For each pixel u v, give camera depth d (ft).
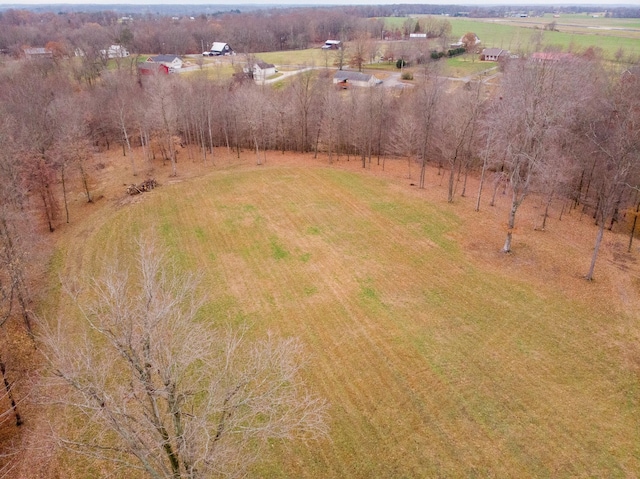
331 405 75.31
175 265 119.65
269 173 191.52
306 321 96.94
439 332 92.43
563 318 95.91
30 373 81.92
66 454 68.28
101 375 51.29
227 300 104.58
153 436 48.55
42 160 148.05
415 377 80.69
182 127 224.33
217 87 247.70
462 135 150.61
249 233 137.59
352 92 227.61
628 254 123.54
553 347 87.45
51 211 148.15
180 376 51.90
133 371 46.09
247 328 87.04
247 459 60.39
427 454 66.49
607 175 137.49
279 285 110.63
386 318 97.19
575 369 81.82
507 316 96.94
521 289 106.52
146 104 209.67
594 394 76.38
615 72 210.59
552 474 63.21
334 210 153.28
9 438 71.61
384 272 115.44
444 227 140.26
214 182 180.65
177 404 49.49
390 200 161.79
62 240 136.36
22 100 194.90
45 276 115.44
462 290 106.73
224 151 229.86
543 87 114.32
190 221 146.00
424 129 184.24
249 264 120.26
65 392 77.41
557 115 117.08
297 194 167.63
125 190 173.58
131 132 223.71
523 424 70.95
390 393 77.51
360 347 88.69
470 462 65.10
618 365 82.48
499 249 125.90
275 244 130.72
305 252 126.00
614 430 69.62
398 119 204.23
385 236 134.72
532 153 121.80
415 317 97.35
